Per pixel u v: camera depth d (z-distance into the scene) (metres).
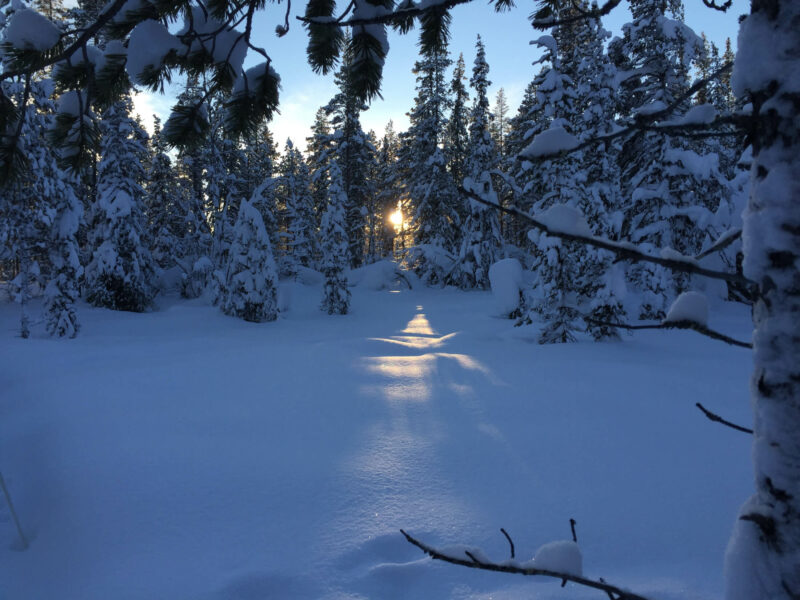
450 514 3.68
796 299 0.77
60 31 1.57
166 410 6.53
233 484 4.22
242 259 19.58
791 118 0.76
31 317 19.17
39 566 3.35
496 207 0.97
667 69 17.16
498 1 1.97
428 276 31.91
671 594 2.56
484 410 6.49
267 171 36.41
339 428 5.77
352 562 3.09
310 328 17.95
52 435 5.79
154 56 1.66
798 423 0.78
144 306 22.84
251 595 2.79
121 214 21.81
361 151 37.47
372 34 1.95
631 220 19.03
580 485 4.18
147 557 3.21
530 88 33.22
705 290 17.52
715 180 17.73
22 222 14.87
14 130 1.68
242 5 1.77
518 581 2.84
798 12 0.75
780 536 0.79
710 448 5.05
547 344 12.40
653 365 9.38
